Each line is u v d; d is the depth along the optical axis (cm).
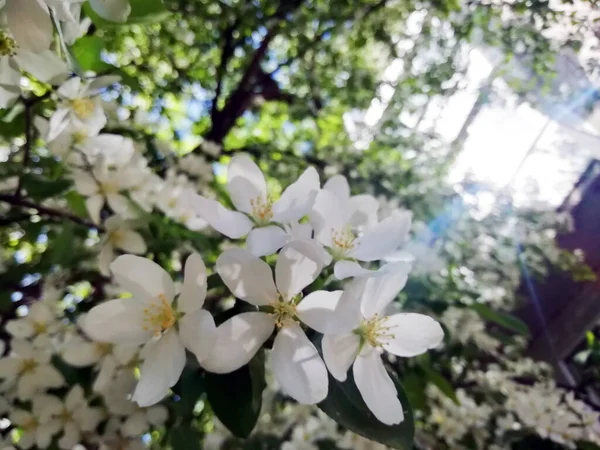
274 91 60
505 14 49
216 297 18
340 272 12
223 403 12
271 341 12
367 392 12
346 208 15
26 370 17
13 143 23
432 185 45
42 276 24
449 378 33
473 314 32
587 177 54
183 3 49
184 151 57
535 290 54
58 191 19
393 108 56
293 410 26
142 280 12
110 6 13
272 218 13
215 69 59
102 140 19
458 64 55
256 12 50
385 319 13
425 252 31
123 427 17
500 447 29
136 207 20
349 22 53
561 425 30
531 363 39
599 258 51
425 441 29
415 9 52
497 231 47
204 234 26
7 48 13
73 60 14
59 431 18
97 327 12
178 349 12
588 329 49
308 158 53
